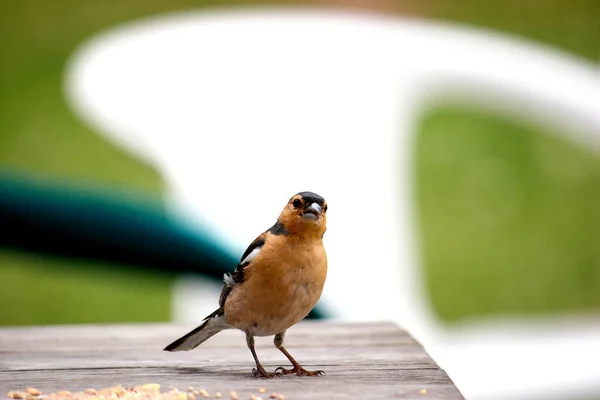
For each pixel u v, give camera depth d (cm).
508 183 1912
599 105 1786
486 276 1847
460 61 1717
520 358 1512
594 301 1853
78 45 1856
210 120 1503
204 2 1755
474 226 1894
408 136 1581
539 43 1992
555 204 1925
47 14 1909
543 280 1873
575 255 1881
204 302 1394
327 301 1334
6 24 1919
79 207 1398
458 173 1912
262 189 1414
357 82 1589
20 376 586
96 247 1402
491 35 1930
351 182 1453
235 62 1587
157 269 1404
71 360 641
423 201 1895
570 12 2112
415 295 1458
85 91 1692
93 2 1919
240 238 1352
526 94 1791
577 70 1844
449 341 1619
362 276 1374
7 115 1759
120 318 1598
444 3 1912
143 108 1562
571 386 1464
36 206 1395
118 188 1445
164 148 1478
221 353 669
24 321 1612
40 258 1449
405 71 1630
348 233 1403
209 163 1445
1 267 1534
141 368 612
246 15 1695
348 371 594
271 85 1554
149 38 1675
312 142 1477
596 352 1565
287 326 580
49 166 1568
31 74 1825
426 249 1873
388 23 1720
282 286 556
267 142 1473
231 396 520
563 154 1894
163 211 1380
